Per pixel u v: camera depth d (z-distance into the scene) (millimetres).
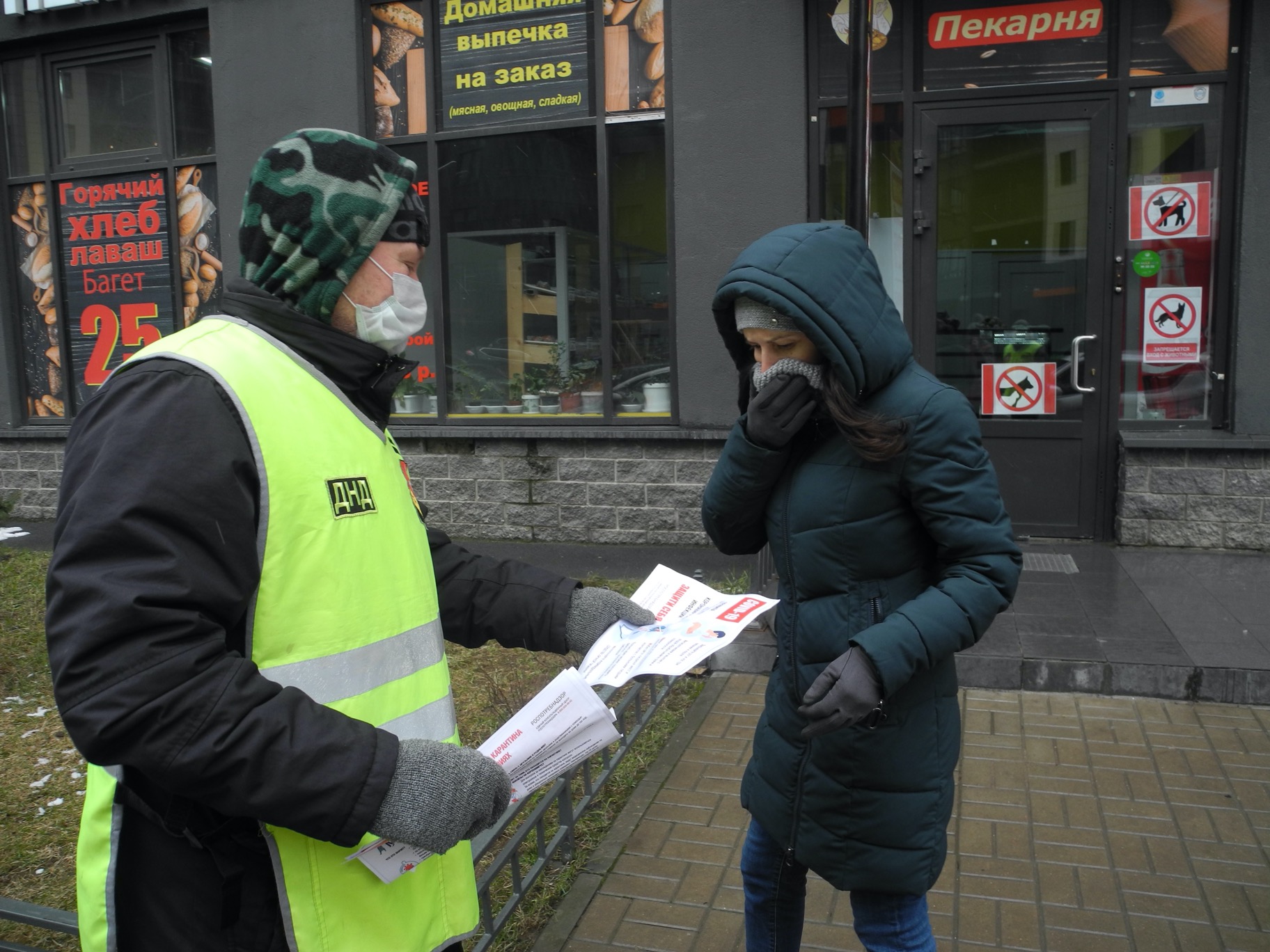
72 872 3174
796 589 1934
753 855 2152
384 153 1480
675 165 6535
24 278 8297
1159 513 6215
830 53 6387
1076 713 4176
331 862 1337
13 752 4023
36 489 8281
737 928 2811
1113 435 6402
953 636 1734
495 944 2783
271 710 1182
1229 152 6086
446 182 7152
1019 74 6297
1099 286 6344
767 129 6340
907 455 1786
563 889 3016
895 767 1866
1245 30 5922
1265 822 3279
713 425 6672
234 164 7301
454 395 7359
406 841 1223
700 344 6625
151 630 1152
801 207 6340
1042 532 6574
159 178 7797
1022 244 6430
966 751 3861
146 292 7961
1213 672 4219
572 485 7027
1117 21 6141
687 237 6551
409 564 1470
